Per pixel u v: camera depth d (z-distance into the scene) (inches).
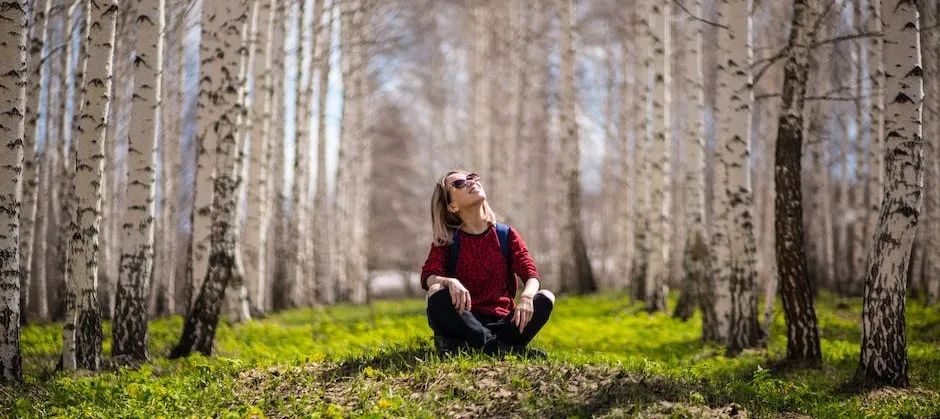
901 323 356.5
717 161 521.0
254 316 774.5
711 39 1004.6
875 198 797.9
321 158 1087.6
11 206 353.7
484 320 299.4
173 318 756.0
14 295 354.6
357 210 1273.4
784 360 421.4
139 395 296.4
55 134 856.3
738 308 493.7
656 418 237.3
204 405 274.7
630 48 1087.6
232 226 473.4
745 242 497.0
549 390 256.8
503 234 304.0
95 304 399.2
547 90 1302.9
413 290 1792.6
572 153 1043.9
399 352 311.7
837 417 279.6
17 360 354.9
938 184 849.5
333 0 995.9
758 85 906.1
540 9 1254.9
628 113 1218.6
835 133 1020.5
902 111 353.4
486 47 1307.8
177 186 979.9
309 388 281.1
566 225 1054.4
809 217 1151.6
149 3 429.7
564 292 1103.6
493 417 240.4
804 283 415.5
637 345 519.2
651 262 763.4
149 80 427.8
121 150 1005.2
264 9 786.8
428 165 1953.7
